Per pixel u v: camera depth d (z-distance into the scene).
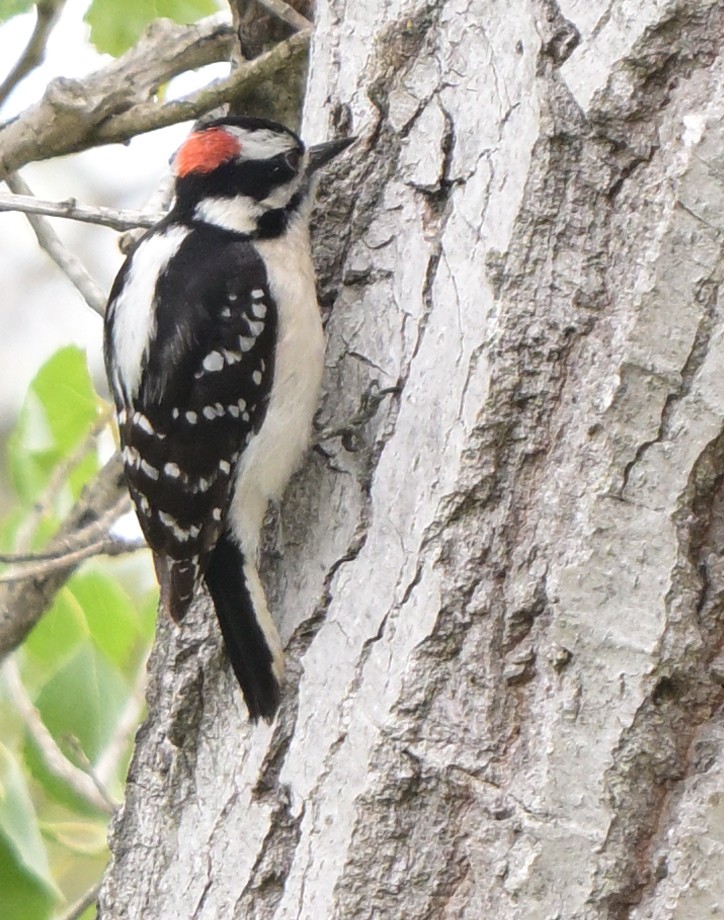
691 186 6.96
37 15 10.36
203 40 10.45
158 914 8.12
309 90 9.16
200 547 8.34
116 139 10.22
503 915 6.82
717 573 6.90
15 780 9.15
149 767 8.49
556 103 7.38
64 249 10.74
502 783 6.94
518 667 7.02
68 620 10.66
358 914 7.08
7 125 10.18
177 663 8.39
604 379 7.04
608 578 6.91
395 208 8.20
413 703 7.11
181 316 8.61
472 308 7.43
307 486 8.17
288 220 8.74
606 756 6.82
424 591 7.21
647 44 7.22
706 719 6.89
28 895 8.99
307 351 8.30
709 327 6.91
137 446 8.72
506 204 7.41
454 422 7.34
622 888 6.77
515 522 7.14
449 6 8.09
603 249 7.23
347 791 7.23
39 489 10.85
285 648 7.88
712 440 6.88
